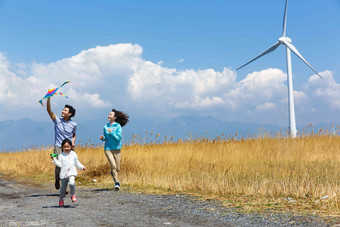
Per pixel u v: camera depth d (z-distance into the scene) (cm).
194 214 519
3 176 1230
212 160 1196
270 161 1164
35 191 862
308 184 686
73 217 506
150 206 595
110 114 884
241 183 807
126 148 1424
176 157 1199
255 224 445
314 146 1312
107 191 822
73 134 805
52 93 744
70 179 615
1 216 517
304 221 452
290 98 3525
